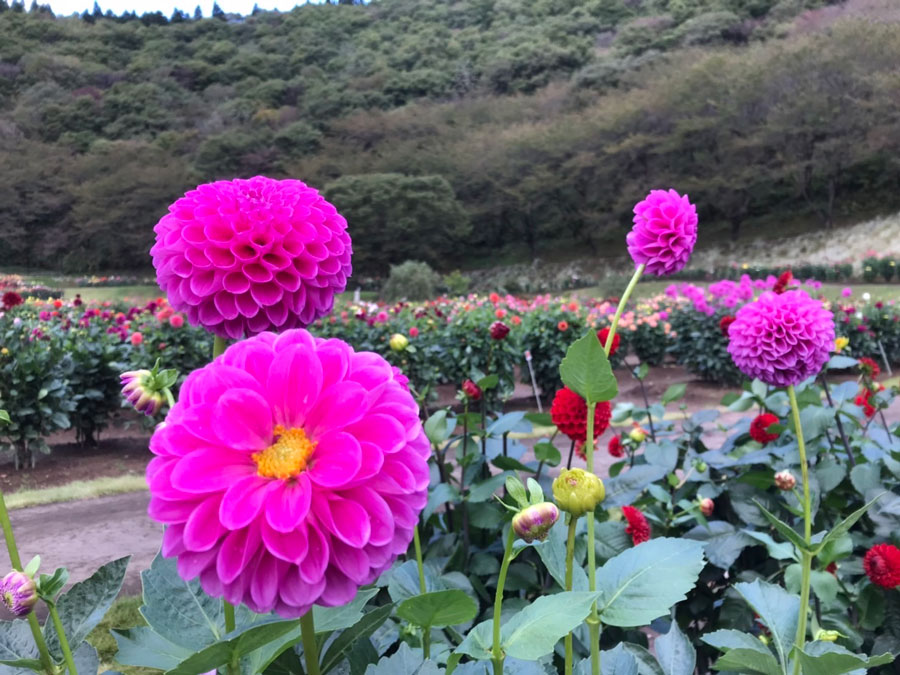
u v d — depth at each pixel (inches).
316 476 30.6
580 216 1825.8
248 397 31.4
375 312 410.6
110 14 3376.0
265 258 53.0
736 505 90.3
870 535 90.7
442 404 372.5
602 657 51.9
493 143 1894.7
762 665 52.4
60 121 2413.9
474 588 82.8
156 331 293.9
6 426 241.0
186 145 2245.3
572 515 41.9
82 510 195.3
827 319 69.8
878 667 77.5
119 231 1894.7
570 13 2847.0
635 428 109.6
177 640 41.8
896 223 1508.4
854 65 1462.8
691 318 467.5
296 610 30.0
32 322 313.4
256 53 2878.9
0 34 2883.9
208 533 30.0
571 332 408.8
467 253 1999.3
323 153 2047.2
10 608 36.5
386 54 2891.2
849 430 116.3
